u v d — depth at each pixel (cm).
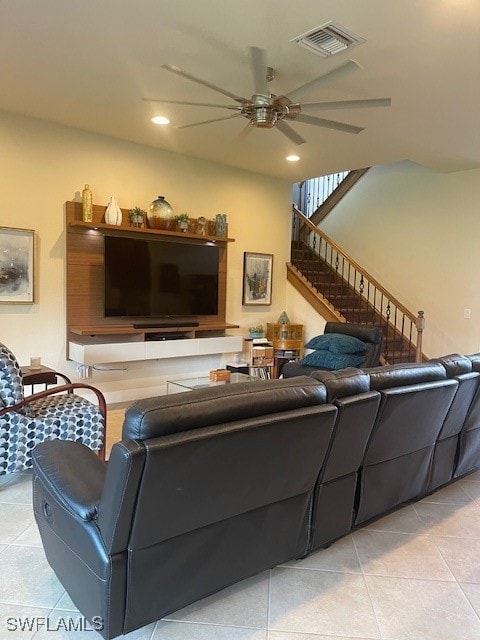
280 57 296
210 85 270
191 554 172
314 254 761
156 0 242
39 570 214
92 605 162
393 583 212
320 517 218
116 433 409
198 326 534
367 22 255
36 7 250
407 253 630
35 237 436
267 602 196
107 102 382
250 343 594
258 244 619
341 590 206
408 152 488
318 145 474
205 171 553
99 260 474
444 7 239
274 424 171
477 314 552
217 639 175
